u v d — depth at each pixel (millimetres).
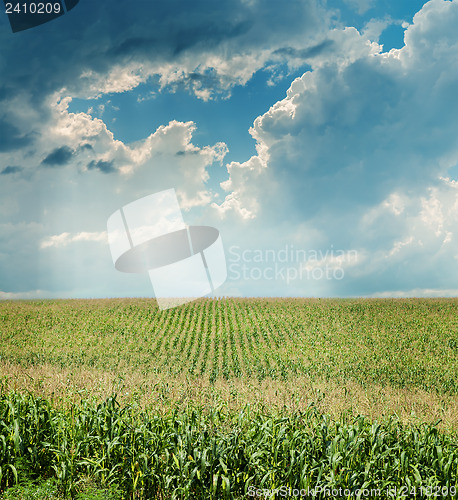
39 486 6793
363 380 20641
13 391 9484
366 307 43500
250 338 30438
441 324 35250
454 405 15430
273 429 8109
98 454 7773
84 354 25250
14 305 44719
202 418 8984
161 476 7270
